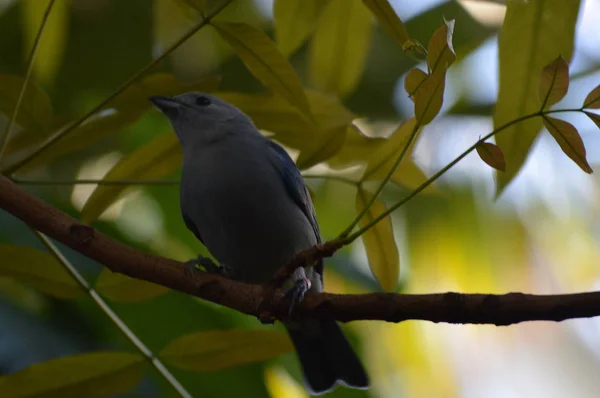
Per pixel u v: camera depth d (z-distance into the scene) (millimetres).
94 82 14297
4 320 10250
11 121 7621
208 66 14523
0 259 7711
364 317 6496
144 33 14336
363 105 14547
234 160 9641
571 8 7676
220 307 11125
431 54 6199
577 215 13273
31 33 9594
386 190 13117
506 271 13359
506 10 7758
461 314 6160
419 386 15445
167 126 12758
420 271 13328
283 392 13172
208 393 10773
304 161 8281
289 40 8469
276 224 9562
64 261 7824
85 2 14195
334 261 12438
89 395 7734
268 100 8312
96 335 10664
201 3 7418
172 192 12078
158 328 10734
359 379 10039
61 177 12156
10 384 7555
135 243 11305
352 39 9312
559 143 6297
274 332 7797
